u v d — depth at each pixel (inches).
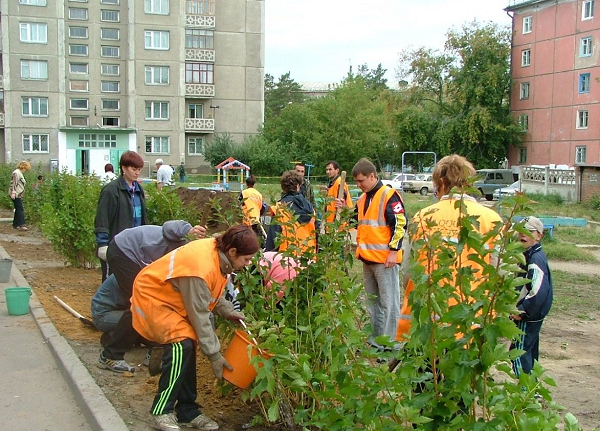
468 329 118.2
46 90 2095.2
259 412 187.6
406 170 2335.1
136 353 242.4
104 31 2148.1
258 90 2362.2
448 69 2111.2
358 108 2091.5
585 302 402.6
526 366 204.8
